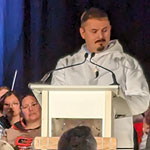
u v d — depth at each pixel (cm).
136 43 834
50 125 425
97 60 717
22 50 869
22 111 838
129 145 622
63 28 857
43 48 862
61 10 859
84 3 852
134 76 698
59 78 695
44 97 427
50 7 860
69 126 435
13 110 841
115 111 500
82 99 422
